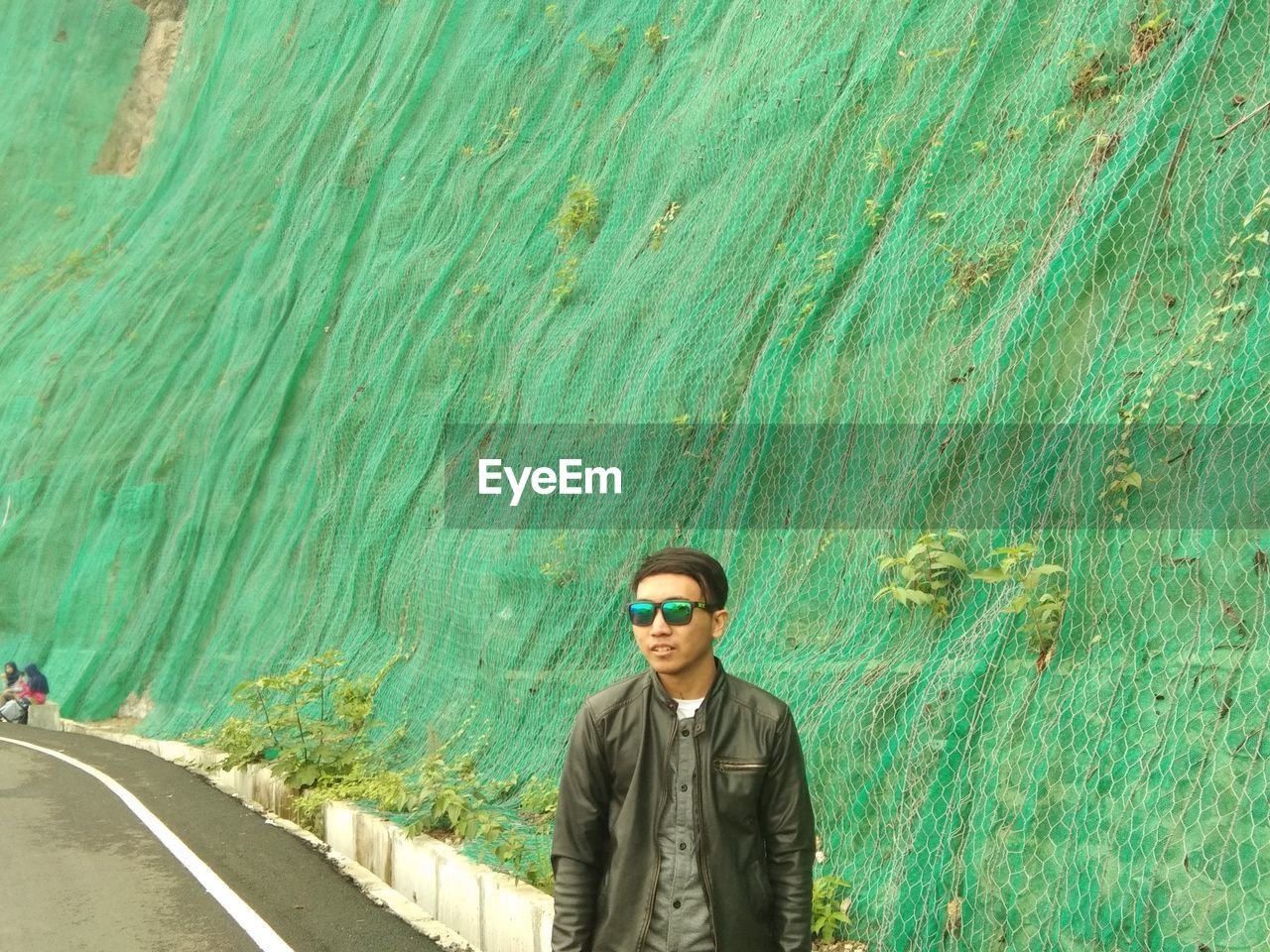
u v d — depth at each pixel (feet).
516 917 16.44
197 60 87.66
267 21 77.00
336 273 53.88
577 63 46.26
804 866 8.85
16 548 64.54
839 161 27.35
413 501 39.52
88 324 73.87
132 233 81.46
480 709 29.32
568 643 27.45
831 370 23.61
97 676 54.29
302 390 52.85
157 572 56.65
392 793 24.25
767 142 31.53
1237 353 15.76
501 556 32.01
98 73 97.50
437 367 43.09
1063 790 14.39
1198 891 12.37
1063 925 13.41
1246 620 13.96
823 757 18.04
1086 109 21.36
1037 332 18.93
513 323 40.14
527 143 46.96
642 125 39.65
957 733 15.99
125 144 95.91
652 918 8.66
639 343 31.99
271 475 51.70
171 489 58.85
